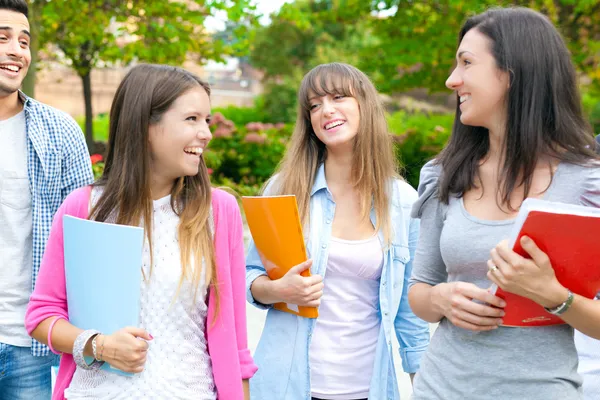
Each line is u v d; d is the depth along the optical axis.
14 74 2.95
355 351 2.91
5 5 2.94
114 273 2.04
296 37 20.70
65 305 2.21
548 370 1.99
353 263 2.91
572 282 1.89
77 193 2.24
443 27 11.12
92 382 2.12
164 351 2.14
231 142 14.55
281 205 2.72
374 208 2.99
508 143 2.05
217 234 2.27
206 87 2.25
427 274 2.35
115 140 2.22
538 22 2.04
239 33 11.62
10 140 3.00
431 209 2.33
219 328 2.23
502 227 2.06
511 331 2.02
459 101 2.24
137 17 11.64
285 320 2.94
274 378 2.89
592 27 11.52
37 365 3.00
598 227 1.77
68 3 10.70
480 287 2.10
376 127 3.04
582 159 2.01
